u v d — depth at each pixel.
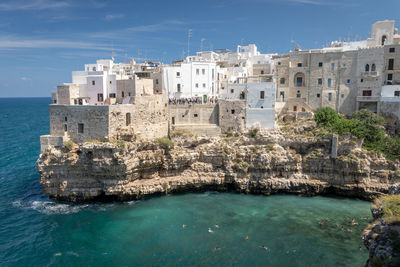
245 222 47.56
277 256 38.75
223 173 60.34
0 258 39.09
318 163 60.00
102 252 39.91
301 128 63.75
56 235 44.19
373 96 65.62
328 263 37.34
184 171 61.25
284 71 75.50
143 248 40.66
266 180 59.34
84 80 76.00
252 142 63.00
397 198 36.59
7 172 71.75
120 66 106.88
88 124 55.06
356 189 57.38
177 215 50.09
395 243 26.06
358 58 67.00
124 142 54.34
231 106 65.75
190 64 74.06
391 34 74.94
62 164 55.03
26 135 125.06
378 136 59.81
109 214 50.59
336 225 46.47
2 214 50.59
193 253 39.44
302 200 56.66
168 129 67.31
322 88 70.94
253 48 110.69
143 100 60.19
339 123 61.28
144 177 59.41
